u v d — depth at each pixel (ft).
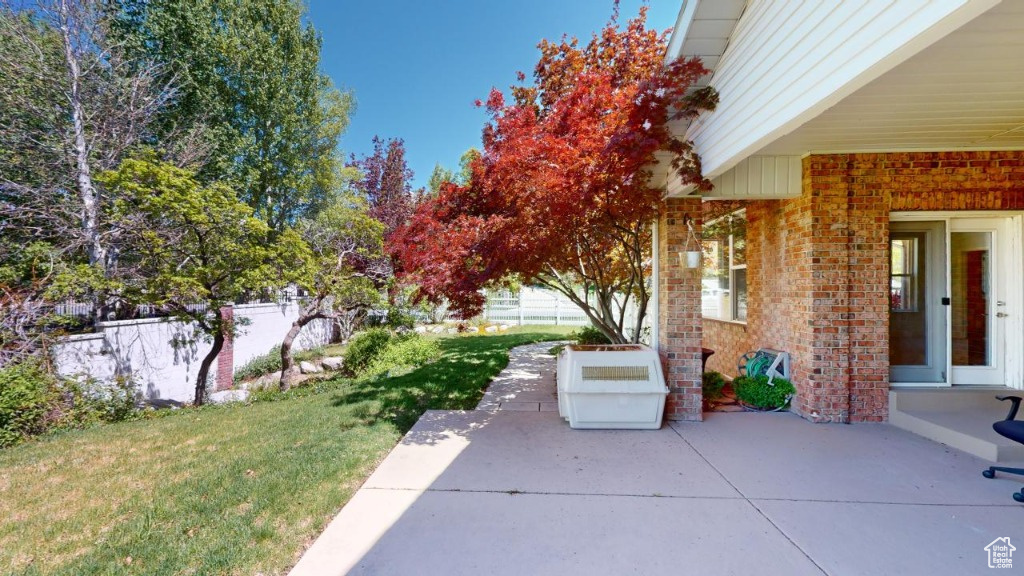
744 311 21.61
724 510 8.95
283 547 7.71
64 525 8.56
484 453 12.25
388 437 13.58
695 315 15.26
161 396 26.18
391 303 29.22
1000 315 14.53
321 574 6.97
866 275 14.49
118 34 38.32
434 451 12.42
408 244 19.06
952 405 13.99
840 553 7.43
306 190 56.13
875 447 12.34
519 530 8.25
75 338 20.76
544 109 24.36
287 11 51.57
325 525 8.48
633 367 14.37
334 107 58.44
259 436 13.97
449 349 32.91
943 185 14.21
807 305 14.93
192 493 9.82
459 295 15.96
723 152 12.14
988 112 10.84
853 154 14.44
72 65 29.91
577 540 7.91
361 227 29.17
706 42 11.91
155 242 20.83
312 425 15.06
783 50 9.32
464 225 16.17
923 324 15.01
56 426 16.28
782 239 16.65
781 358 16.40
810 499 9.37
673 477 10.55
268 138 51.78
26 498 9.71
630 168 12.51
